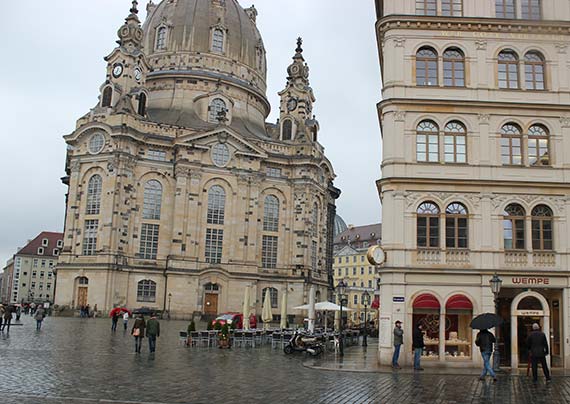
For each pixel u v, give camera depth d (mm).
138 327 36750
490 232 37250
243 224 98500
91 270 90000
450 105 38469
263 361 35719
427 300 36156
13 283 184250
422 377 29484
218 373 28562
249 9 130875
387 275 36656
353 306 142625
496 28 39406
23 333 49750
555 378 30094
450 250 37000
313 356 40594
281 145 105938
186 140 96438
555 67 39344
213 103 107000
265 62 125438
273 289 101062
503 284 36594
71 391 21359
